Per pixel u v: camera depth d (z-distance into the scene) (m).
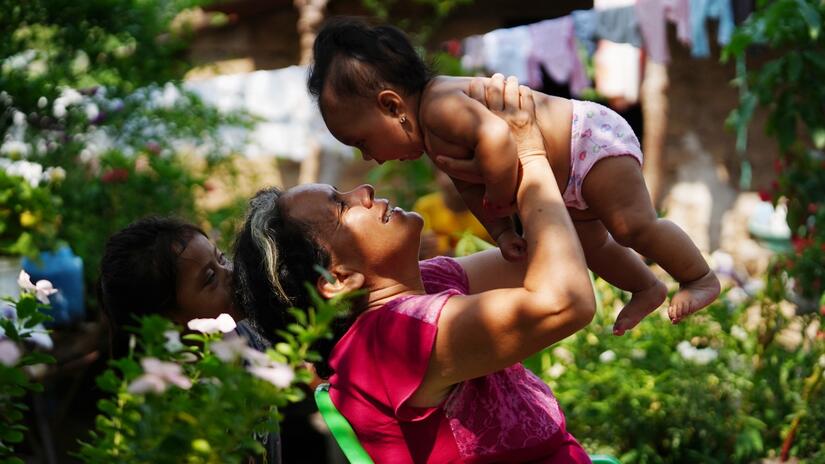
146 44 7.40
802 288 4.83
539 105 2.42
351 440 2.43
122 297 2.58
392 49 2.42
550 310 2.16
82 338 5.45
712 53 8.65
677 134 8.70
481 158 2.25
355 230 2.40
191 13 8.66
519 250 2.39
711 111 8.70
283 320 2.48
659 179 7.98
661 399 4.45
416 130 2.43
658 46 7.39
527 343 2.21
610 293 4.69
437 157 2.38
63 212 6.25
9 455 2.16
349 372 2.38
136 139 7.34
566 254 2.20
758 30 5.01
